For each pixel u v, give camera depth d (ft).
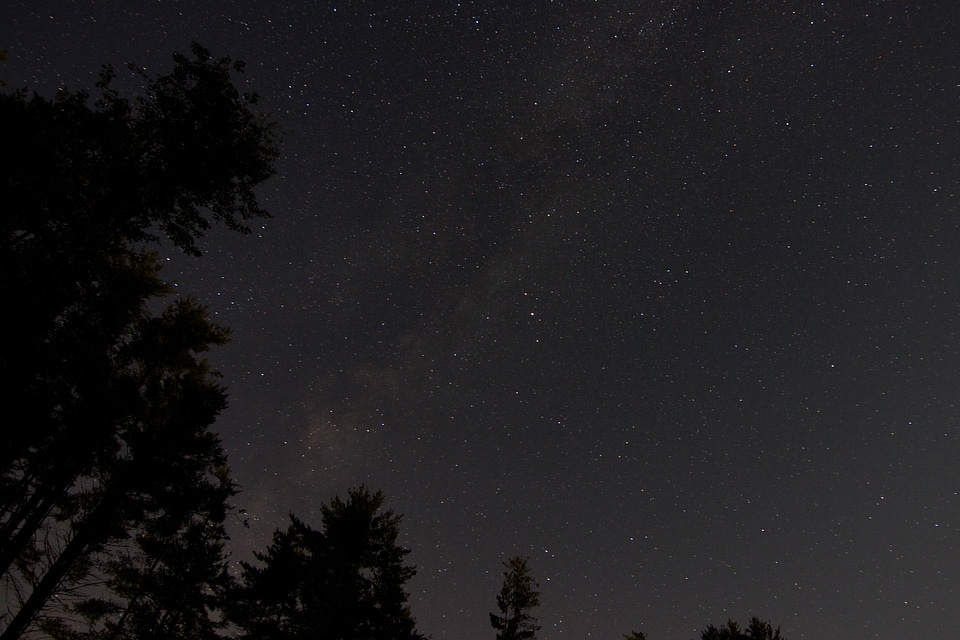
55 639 41.65
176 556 50.78
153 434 45.91
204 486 50.39
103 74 29.94
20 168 26.40
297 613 52.03
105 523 42.34
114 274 38.88
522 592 71.15
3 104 25.55
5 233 27.91
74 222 29.60
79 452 36.73
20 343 26.96
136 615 48.73
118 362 44.65
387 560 57.06
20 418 27.96
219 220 35.91
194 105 32.32
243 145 33.83
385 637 52.01
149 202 31.86
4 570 35.01
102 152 30.35
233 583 55.47
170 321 50.57
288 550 57.57
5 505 34.14
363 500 55.98
